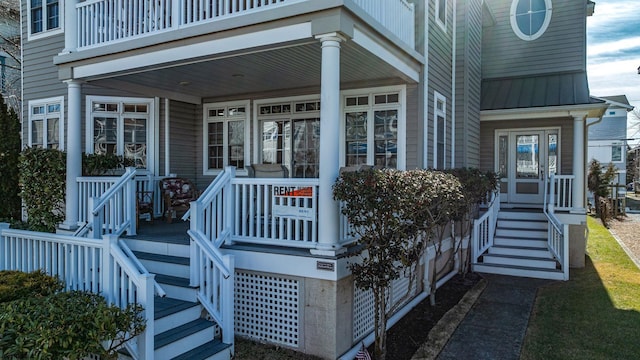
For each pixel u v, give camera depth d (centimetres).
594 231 1464
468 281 841
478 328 594
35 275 429
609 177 1970
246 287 525
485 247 962
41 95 995
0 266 537
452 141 969
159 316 441
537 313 656
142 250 623
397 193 428
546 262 895
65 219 805
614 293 752
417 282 729
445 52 916
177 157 962
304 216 499
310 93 856
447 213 526
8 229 538
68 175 725
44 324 310
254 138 920
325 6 471
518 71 1268
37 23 1004
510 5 1273
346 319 497
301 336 489
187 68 673
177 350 430
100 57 668
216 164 980
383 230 444
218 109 972
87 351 315
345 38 493
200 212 500
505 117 1106
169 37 584
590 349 523
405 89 758
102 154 872
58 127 971
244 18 523
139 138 941
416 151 749
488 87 1245
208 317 486
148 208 823
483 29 1302
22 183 852
